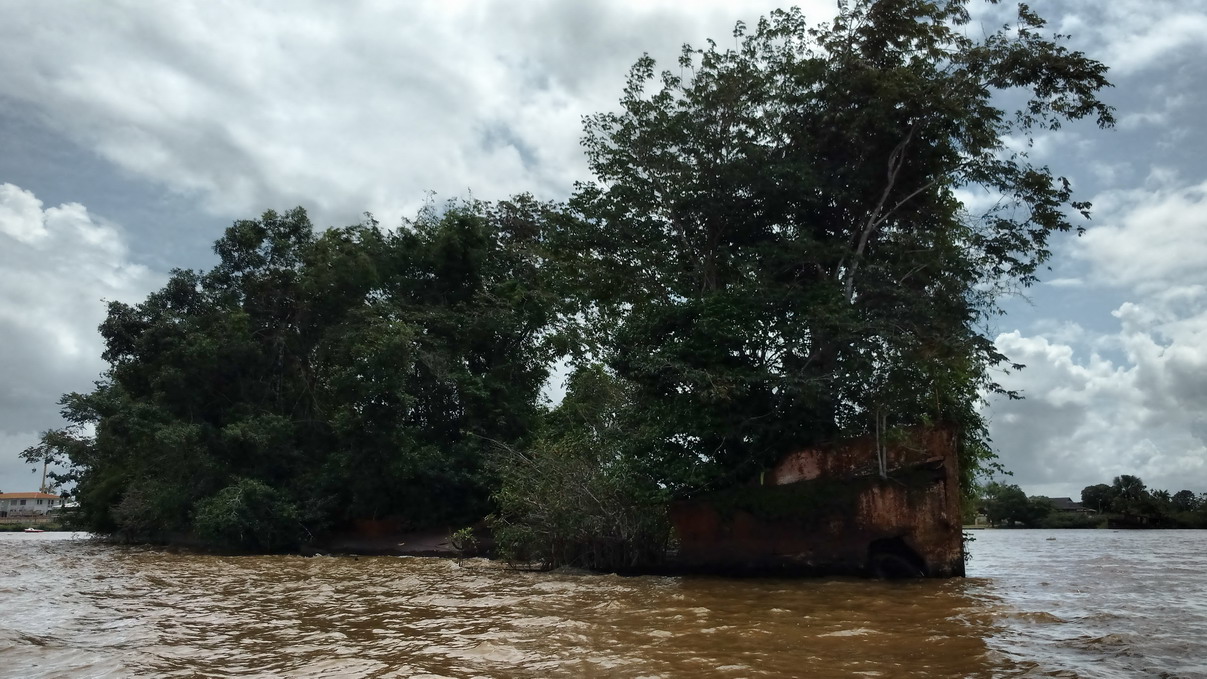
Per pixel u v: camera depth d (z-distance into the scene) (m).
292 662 6.95
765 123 19.27
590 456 18.23
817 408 16.64
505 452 26.00
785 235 19.08
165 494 29.75
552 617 9.73
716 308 17.25
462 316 31.59
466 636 8.26
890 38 18.48
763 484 16.80
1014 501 75.88
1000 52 17.30
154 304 33.97
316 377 32.50
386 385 27.89
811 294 17.16
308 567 20.00
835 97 18.45
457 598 12.18
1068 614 9.55
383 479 28.72
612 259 20.80
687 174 19.39
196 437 29.27
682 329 18.20
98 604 11.72
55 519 40.38
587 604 11.21
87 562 22.34
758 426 16.81
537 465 18.80
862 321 16.42
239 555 27.00
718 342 16.98
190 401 31.44
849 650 7.28
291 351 32.75
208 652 7.49
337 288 32.09
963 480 17.91
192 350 30.34
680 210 19.83
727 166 18.78
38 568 19.86
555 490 17.98
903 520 15.45
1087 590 12.63
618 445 17.44
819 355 17.27
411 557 25.16
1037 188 17.23
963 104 17.53
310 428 31.39
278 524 28.06
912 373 16.03
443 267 32.75
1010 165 17.62
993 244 17.67
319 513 28.59
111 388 35.72
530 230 34.91
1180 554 23.94
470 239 32.88
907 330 16.42
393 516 29.47
